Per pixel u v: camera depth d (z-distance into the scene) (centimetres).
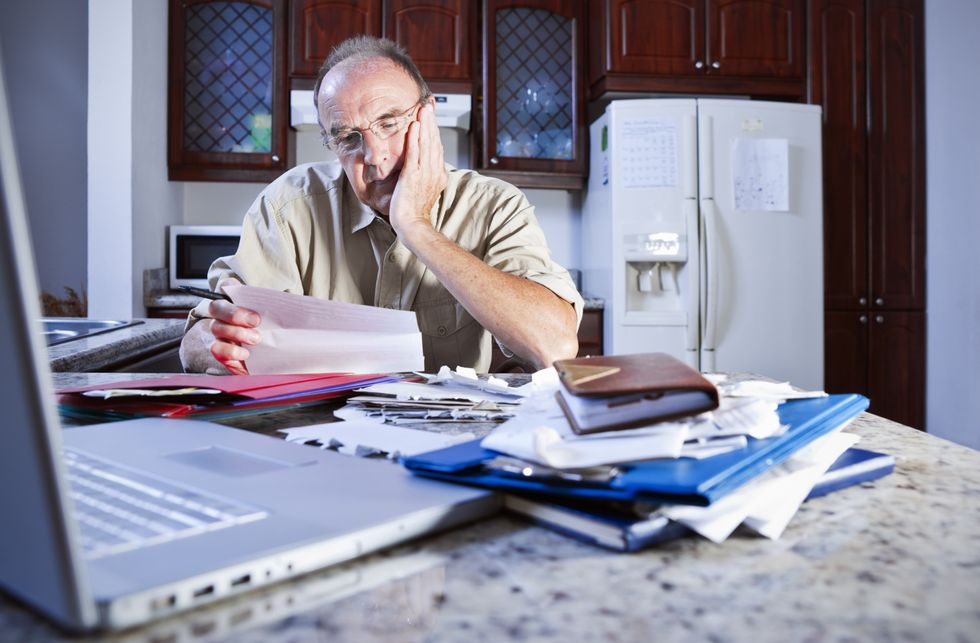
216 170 322
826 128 337
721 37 329
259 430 77
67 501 29
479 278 137
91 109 279
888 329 342
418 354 109
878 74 340
